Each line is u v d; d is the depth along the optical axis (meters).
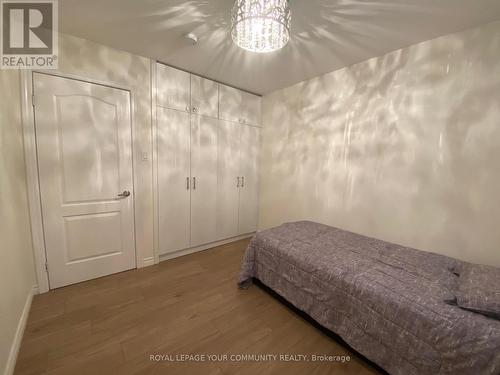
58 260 2.08
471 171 1.75
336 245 1.97
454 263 1.68
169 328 1.66
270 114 3.41
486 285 1.23
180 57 2.34
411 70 2.00
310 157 2.90
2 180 1.38
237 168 3.35
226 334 1.63
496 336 0.98
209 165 3.02
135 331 1.62
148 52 2.25
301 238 2.12
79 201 2.13
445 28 1.73
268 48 1.61
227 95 3.09
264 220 3.64
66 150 2.02
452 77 1.80
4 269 1.32
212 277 2.40
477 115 1.71
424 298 1.24
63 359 1.38
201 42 2.06
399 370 1.22
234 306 1.94
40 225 1.95
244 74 2.72
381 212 2.27
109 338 1.55
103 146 2.20
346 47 2.05
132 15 1.68
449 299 1.22
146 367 1.35
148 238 2.59
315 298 1.64
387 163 2.20
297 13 1.59
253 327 1.70
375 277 1.45
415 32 1.79
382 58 2.18
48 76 1.88
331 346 1.55
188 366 1.37
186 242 2.91
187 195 2.85
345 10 1.55
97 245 2.27
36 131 1.87
